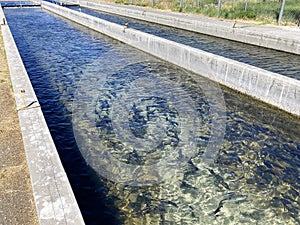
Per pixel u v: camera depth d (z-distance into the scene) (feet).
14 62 41.70
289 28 61.31
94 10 126.82
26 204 17.37
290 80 33.71
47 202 16.61
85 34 77.61
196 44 62.18
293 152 27.55
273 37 54.90
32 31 81.00
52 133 29.71
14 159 21.43
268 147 28.32
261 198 21.95
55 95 38.63
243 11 75.72
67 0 155.63
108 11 116.67
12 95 32.14
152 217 20.04
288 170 24.98
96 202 21.21
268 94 36.22
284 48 53.72
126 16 104.47
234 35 63.21
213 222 19.74
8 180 19.30
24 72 37.45
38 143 22.08
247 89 38.96
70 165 25.07
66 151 26.91
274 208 21.03
